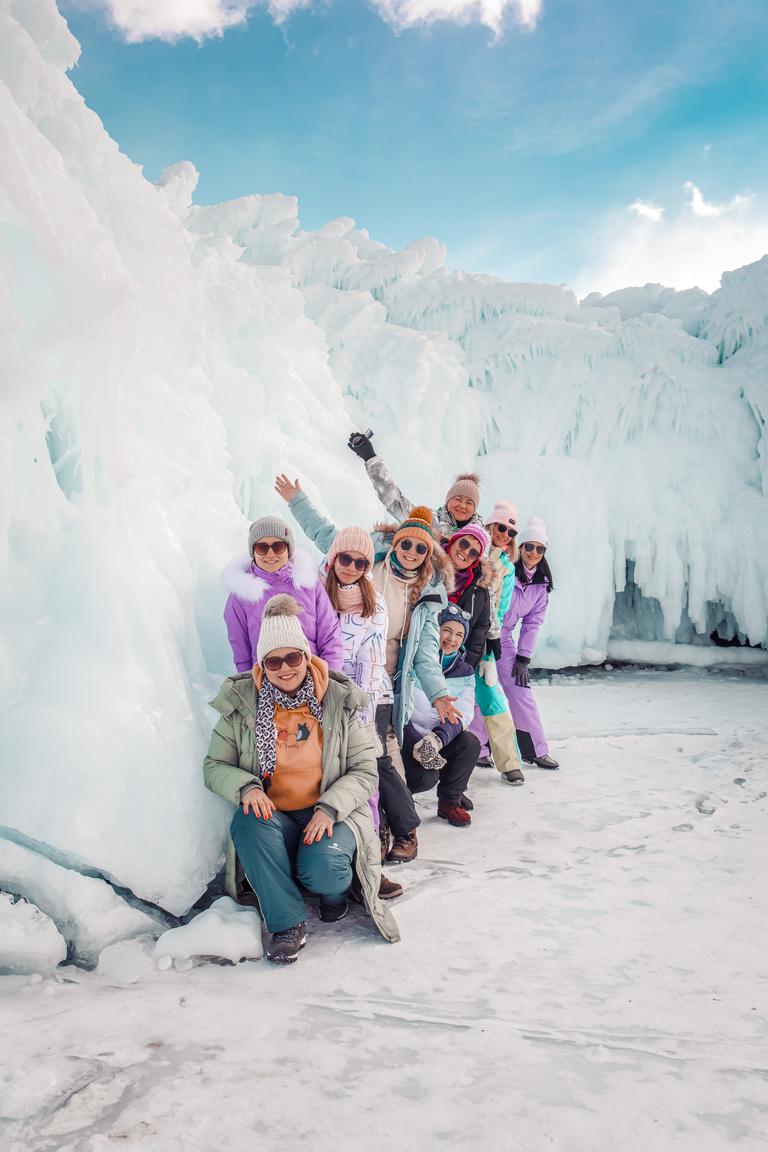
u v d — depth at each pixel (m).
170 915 2.55
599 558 8.16
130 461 2.86
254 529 2.99
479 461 8.59
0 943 2.13
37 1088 1.54
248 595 2.96
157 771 2.53
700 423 8.65
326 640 3.04
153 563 3.20
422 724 3.60
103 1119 1.48
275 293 6.73
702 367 8.89
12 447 2.71
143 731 2.56
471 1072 1.67
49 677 2.52
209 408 4.42
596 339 9.01
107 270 2.70
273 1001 2.03
